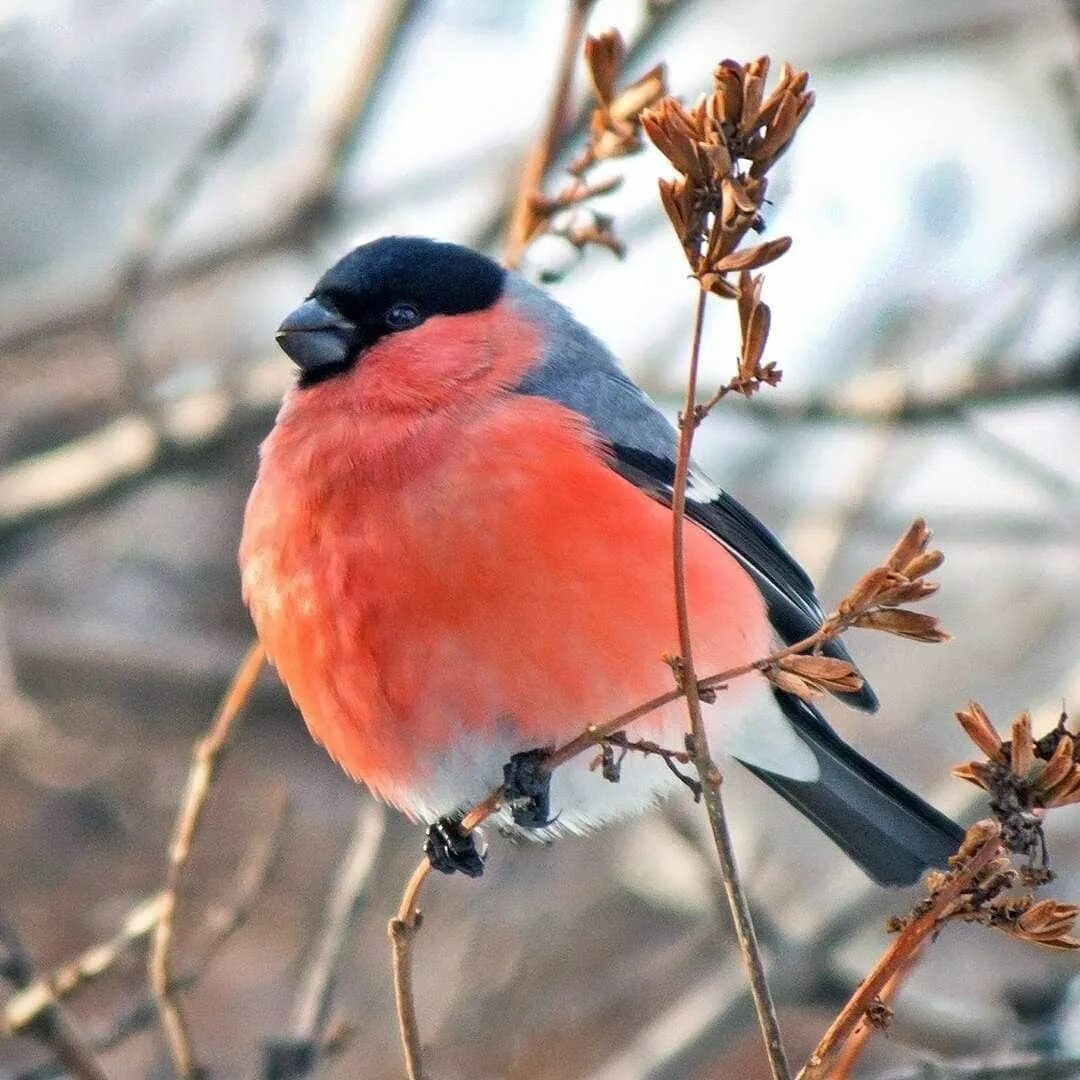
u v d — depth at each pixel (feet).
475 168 44.06
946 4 51.08
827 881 40.37
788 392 38.96
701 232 17.78
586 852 39.93
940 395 38.40
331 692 24.11
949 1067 25.26
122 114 54.13
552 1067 36.01
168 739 43.52
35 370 45.98
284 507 24.18
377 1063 34.73
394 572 23.08
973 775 17.61
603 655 23.21
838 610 18.29
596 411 25.32
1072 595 47.62
